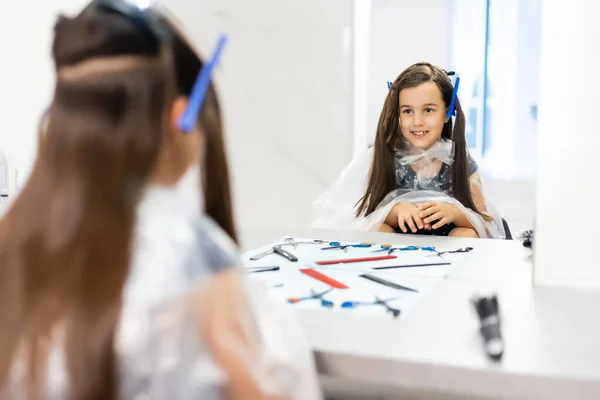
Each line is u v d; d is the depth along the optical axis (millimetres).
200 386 302
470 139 1814
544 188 616
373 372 419
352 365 422
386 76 1806
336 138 1631
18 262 306
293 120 1638
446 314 514
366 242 901
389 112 1282
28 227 308
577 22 590
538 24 1722
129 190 314
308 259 755
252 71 1630
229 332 311
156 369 300
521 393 387
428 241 916
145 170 322
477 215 1204
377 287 609
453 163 1274
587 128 598
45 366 301
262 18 1605
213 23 1605
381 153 1301
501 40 1763
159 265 311
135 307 301
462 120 1270
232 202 427
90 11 343
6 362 305
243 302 331
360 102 1665
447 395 500
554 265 620
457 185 1271
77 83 320
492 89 1794
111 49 325
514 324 490
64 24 346
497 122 1801
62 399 299
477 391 397
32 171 328
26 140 1440
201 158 391
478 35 1779
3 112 1443
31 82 1423
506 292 597
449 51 1797
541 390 383
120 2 345
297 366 356
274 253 791
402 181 1302
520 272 684
